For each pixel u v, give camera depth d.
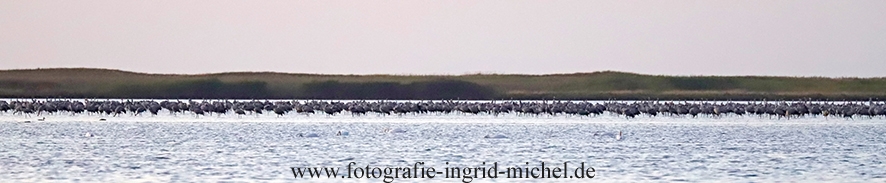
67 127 86.94
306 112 110.88
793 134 81.31
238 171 51.53
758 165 55.22
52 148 63.56
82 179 48.66
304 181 48.09
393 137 74.81
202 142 69.25
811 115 117.25
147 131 81.62
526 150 64.12
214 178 48.88
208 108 110.31
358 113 112.06
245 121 99.19
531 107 113.75
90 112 117.38
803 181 48.94
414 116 112.75
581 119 107.19
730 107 114.38
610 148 65.75
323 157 58.81
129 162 55.41
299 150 63.00
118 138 72.94
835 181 48.94
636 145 68.31
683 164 55.62
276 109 109.44
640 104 114.88
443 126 90.44
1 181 47.97
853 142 71.88
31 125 89.94
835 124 97.62
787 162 56.81
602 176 50.50
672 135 79.19
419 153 61.72
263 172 51.19
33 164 54.38
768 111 110.94
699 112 112.69
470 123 96.38
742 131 85.25
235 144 67.50
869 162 56.91
